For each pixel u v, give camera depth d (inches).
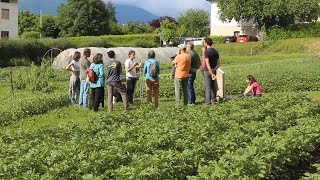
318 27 2544.3
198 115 536.1
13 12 2856.8
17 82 1058.7
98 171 321.1
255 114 531.8
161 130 430.6
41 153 358.3
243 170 301.0
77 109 759.1
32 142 418.0
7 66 1956.2
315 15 2696.9
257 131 435.5
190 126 448.1
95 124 508.1
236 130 431.5
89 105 767.7
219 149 371.9
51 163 340.8
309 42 2365.9
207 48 697.0
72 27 3705.7
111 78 692.7
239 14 2763.3
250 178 293.7
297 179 371.2
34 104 737.0
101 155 337.1
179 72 693.3
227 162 303.1
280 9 2618.1
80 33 3715.6
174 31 2920.8
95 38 2466.8
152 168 300.4
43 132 482.0
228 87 965.2
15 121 663.1
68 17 3727.9
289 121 501.4
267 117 496.7
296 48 2365.9
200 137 406.6
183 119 526.9
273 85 998.4
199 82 1003.3
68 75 1419.8
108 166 330.3
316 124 459.8
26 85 1043.3
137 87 953.5
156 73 733.3
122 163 342.6
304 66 1255.5
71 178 313.6
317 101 648.4
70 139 450.9
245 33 3144.7
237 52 2501.2
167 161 321.1
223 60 2020.2
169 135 404.8
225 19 2854.3
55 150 366.3
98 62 718.5
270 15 2647.6
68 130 485.1
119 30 3882.9
